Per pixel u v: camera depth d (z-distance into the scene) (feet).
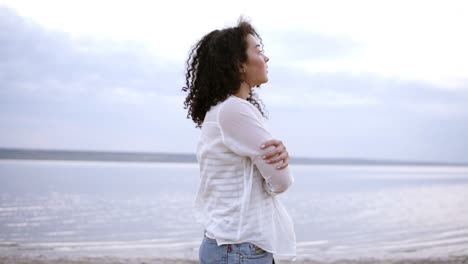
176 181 136.67
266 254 6.07
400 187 137.59
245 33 6.59
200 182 6.54
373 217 59.88
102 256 29.22
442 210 69.92
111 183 117.91
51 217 51.34
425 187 140.05
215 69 6.41
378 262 27.94
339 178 203.41
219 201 6.20
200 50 6.81
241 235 5.88
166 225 47.67
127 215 55.21
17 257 27.63
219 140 6.13
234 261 5.92
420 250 36.24
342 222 54.54
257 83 6.65
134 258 28.04
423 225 52.65
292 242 6.28
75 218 51.19
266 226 6.00
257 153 5.86
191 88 6.93
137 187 105.29
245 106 6.09
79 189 92.22
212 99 6.45
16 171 168.04
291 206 72.23
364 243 39.91
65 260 26.55
